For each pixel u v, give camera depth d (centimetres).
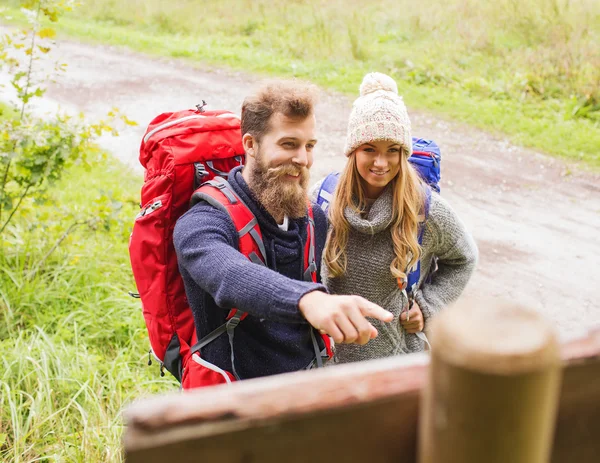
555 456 78
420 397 69
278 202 187
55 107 921
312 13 1284
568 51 965
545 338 58
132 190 639
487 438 59
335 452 68
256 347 190
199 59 1169
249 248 185
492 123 851
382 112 216
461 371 58
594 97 880
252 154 191
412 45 1128
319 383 68
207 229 179
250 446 65
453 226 232
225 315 191
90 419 311
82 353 367
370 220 224
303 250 201
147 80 1062
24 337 395
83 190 614
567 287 505
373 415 68
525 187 691
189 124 212
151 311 209
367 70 1048
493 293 496
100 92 1002
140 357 384
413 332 236
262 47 1212
